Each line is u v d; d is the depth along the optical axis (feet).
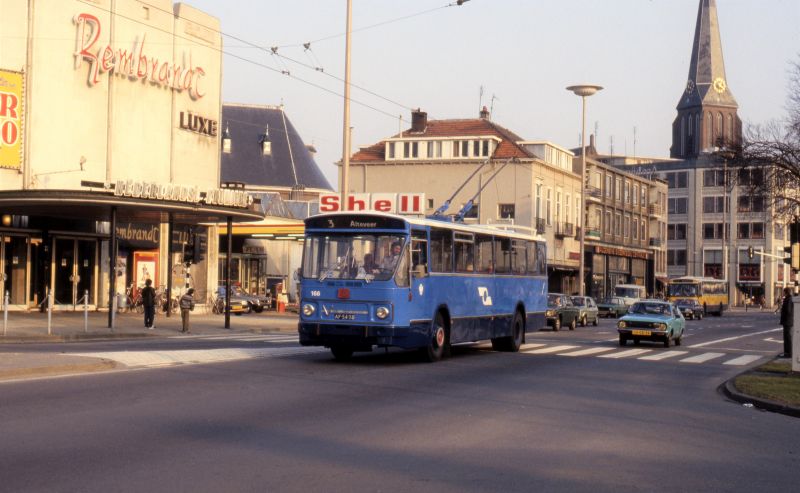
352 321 64.28
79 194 97.91
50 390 45.09
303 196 273.13
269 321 129.90
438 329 69.77
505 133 241.14
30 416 37.24
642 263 325.42
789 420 45.29
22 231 115.44
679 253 407.85
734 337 134.31
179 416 38.52
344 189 110.52
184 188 105.29
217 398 44.37
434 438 35.50
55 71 113.19
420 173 233.35
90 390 45.47
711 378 67.41
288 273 210.79
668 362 81.56
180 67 133.39
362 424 38.27
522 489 26.91
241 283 188.34
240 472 28.07
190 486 26.00
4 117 107.34
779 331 158.10
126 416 37.99
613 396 52.19
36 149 111.04
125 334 92.27
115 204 99.71
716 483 28.84
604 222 285.02
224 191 110.32
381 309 63.77
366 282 64.18
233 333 105.81
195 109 138.31
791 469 31.78
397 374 59.41
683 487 28.02
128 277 134.00
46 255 118.73
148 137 128.47
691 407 48.75
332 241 65.98
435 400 47.01
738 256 394.32
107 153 120.88
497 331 82.33
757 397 51.11
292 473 28.14
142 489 25.48
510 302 85.56
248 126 277.23
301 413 40.68
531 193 226.38
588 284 270.05
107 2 120.06
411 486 26.86
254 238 178.50
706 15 503.20
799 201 143.02
